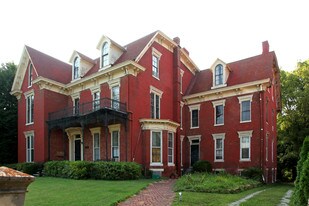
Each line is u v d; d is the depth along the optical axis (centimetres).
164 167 2127
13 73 3403
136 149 2089
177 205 942
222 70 2609
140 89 2203
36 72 2652
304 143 934
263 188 1758
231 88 2466
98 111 2008
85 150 2431
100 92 2375
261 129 2266
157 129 2156
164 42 2534
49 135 2458
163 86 2478
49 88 2630
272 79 2606
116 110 2008
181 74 2831
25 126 2825
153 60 2391
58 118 2452
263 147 2238
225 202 1016
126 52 2395
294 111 3225
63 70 2962
